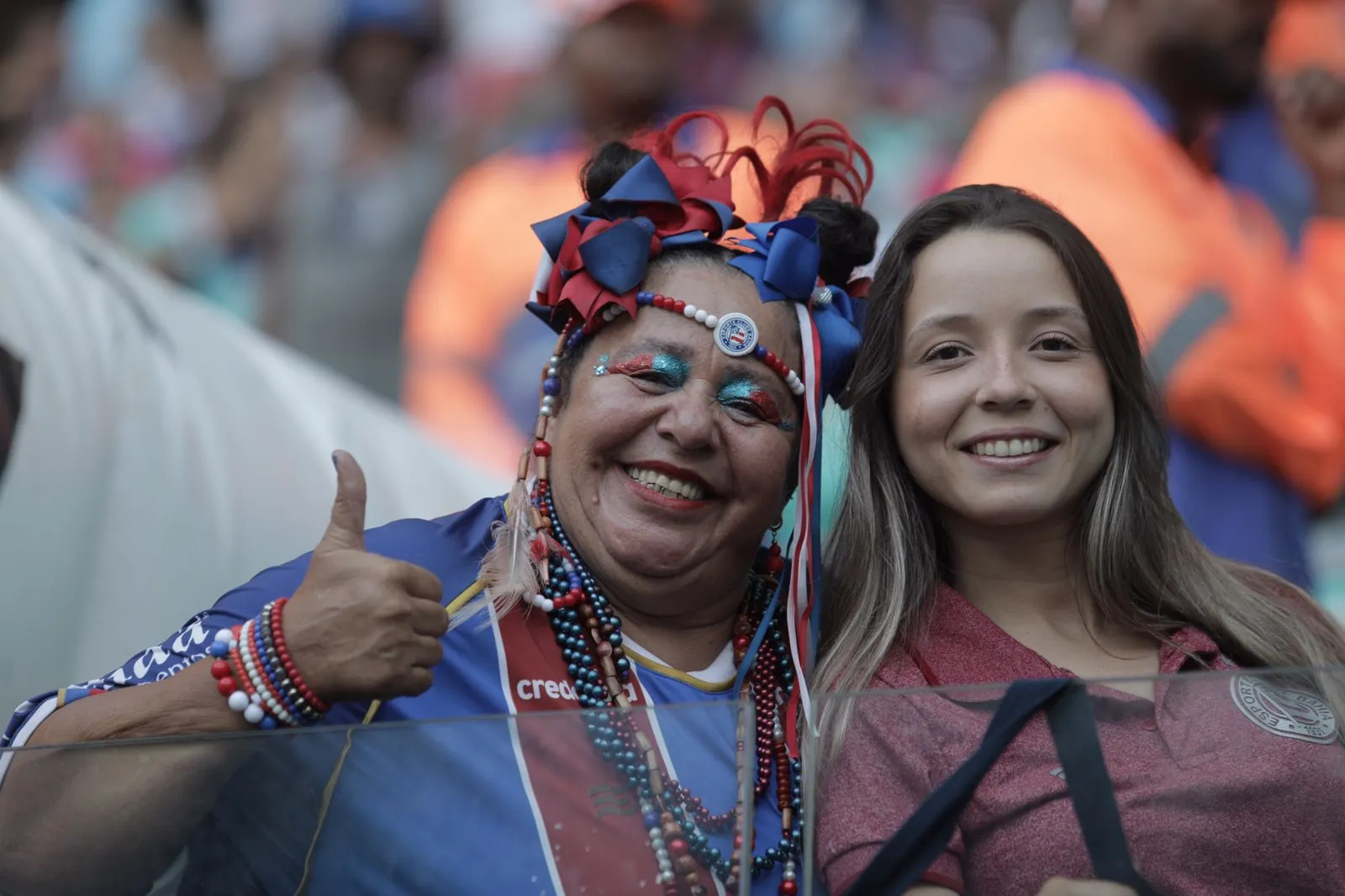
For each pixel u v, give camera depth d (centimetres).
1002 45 1959
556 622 735
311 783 627
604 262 744
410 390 1505
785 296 758
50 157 1947
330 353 1675
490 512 769
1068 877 645
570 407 755
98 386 927
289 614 651
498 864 631
